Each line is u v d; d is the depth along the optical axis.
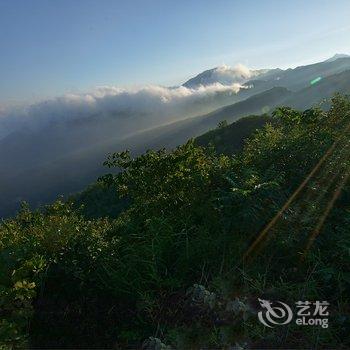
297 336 4.27
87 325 4.91
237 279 5.17
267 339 4.25
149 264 5.61
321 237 5.57
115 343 4.66
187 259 5.68
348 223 5.71
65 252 5.94
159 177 7.12
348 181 6.86
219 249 5.75
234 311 4.54
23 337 4.40
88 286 5.47
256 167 7.63
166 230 6.23
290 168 7.39
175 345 4.30
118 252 6.28
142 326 4.87
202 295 4.82
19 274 5.20
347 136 7.79
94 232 6.79
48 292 5.48
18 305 4.78
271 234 5.65
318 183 6.65
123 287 5.44
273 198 6.13
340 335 4.27
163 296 5.20
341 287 4.80
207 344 4.29
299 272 5.22
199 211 6.52
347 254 5.09
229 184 6.79
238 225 5.77
